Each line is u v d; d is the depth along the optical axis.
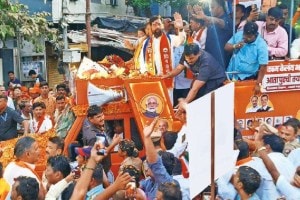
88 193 5.09
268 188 5.47
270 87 8.28
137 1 20.22
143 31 9.14
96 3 21.36
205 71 8.14
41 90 11.59
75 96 7.58
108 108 7.56
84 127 7.27
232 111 4.62
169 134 6.84
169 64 8.77
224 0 9.47
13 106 11.38
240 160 5.78
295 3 9.88
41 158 7.08
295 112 8.45
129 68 8.83
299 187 5.39
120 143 6.72
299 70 8.41
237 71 8.54
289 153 6.52
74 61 13.93
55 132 7.59
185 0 18.25
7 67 17.89
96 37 18.45
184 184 5.55
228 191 5.37
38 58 18.61
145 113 7.58
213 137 4.50
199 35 9.31
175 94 8.80
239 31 8.97
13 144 7.51
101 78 7.57
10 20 15.41
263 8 9.64
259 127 7.14
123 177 4.68
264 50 8.25
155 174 5.34
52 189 5.09
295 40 9.23
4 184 5.59
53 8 18.30
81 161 5.88
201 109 4.46
